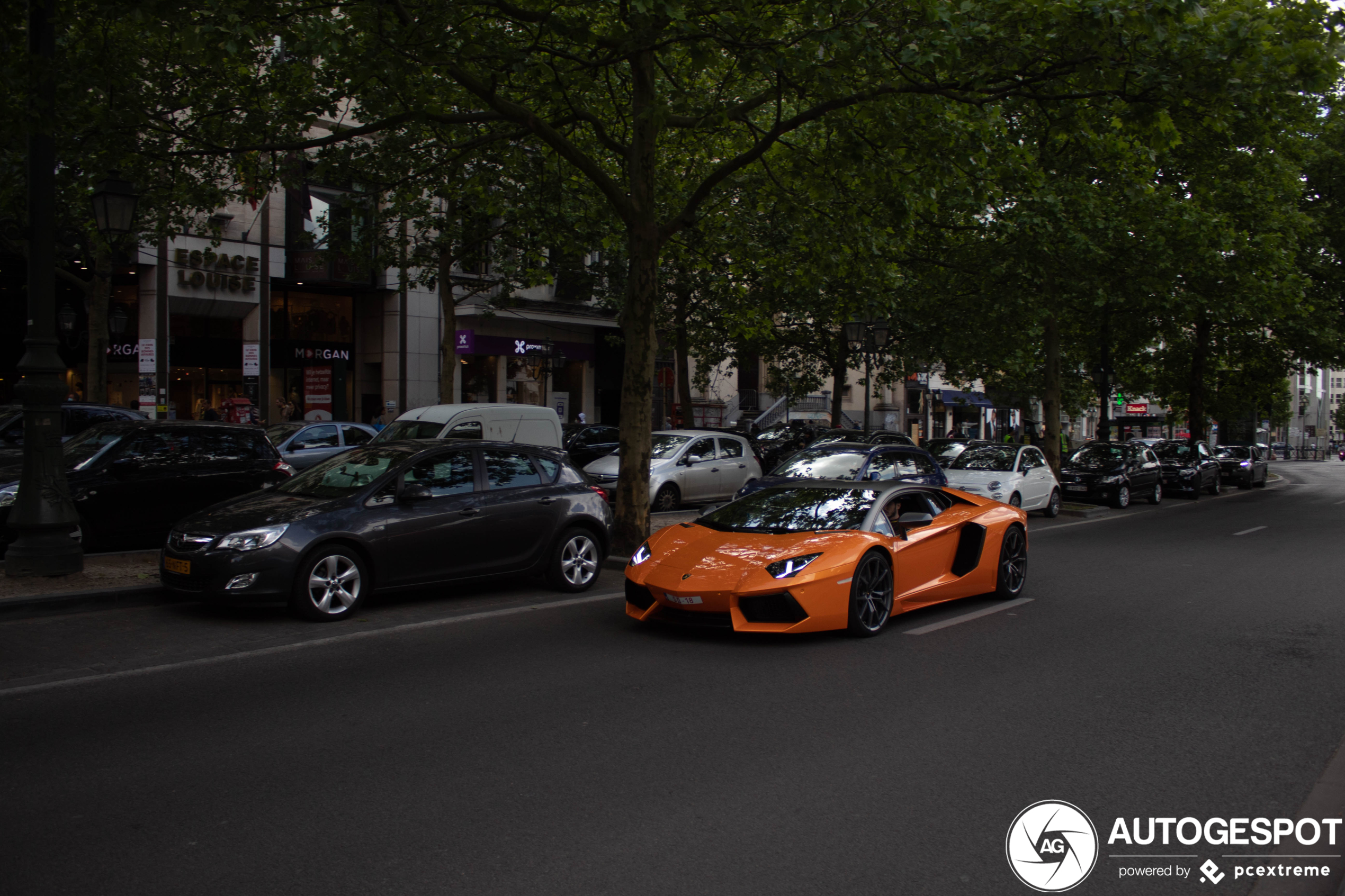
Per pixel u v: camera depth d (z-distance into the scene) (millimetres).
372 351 29812
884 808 4082
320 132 23375
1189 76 9758
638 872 3445
